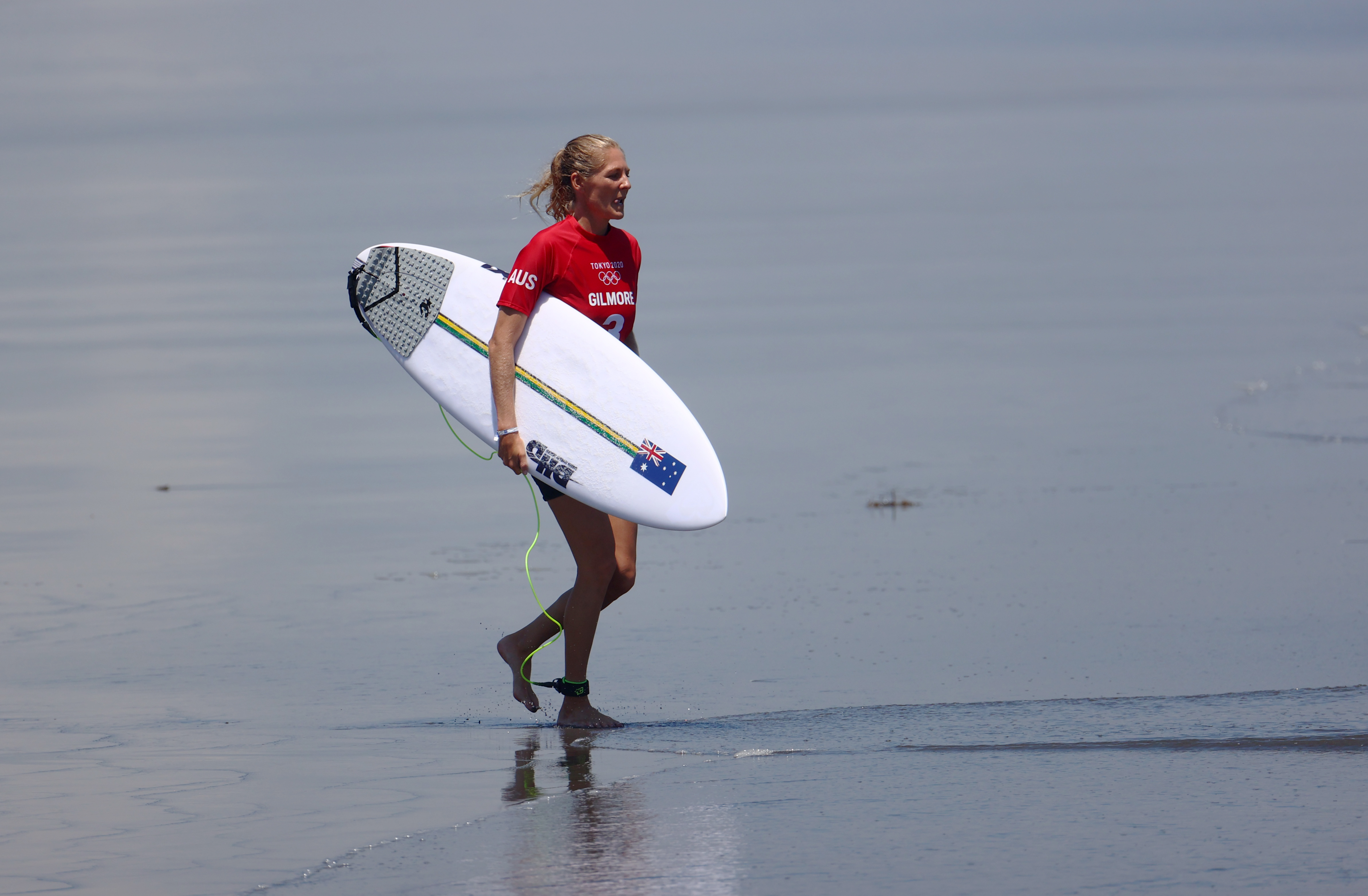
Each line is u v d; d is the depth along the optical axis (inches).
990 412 1625.2
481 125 7303.2
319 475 1433.3
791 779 586.6
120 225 3762.3
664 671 820.0
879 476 1355.8
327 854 502.6
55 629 933.8
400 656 865.5
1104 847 497.7
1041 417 1590.8
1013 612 917.2
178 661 859.4
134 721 725.9
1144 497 1234.6
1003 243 3038.9
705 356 1988.2
